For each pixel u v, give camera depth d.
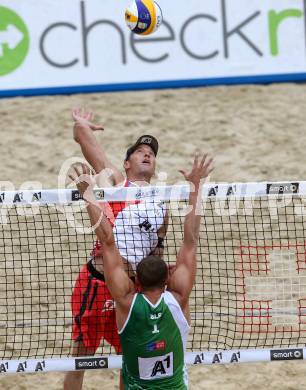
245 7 43.69
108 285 20.02
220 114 42.00
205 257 32.16
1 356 26.97
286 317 28.58
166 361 19.97
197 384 26.09
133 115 41.81
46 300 29.91
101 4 43.28
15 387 26.14
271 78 43.84
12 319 28.86
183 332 20.14
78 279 23.16
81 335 23.00
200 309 29.19
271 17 43.81
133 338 19.88
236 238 33.41
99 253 22.77
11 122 41.53
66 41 43.31
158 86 43.56
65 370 22.36
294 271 30.88
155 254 22.77
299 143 40.28
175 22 43.53
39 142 40.19
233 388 25.84
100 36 43.34
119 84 43.44
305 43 43.88
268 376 26.42
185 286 20.22
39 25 43.22
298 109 42.50
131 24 26.50
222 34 43.66
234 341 27.50
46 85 43.31
